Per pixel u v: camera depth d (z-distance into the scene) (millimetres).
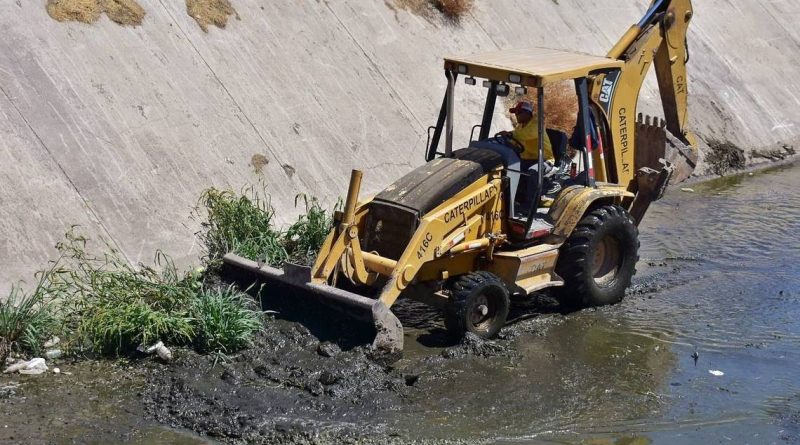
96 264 16625
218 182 19250
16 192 16828
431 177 15312
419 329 15930
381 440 12266
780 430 12758
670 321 16469
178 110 19828
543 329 16016
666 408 13344
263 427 12508
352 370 13789
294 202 20016
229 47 21672
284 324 15047
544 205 16797
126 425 12617
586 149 16594
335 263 14766
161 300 15289
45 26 19516
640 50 18031
